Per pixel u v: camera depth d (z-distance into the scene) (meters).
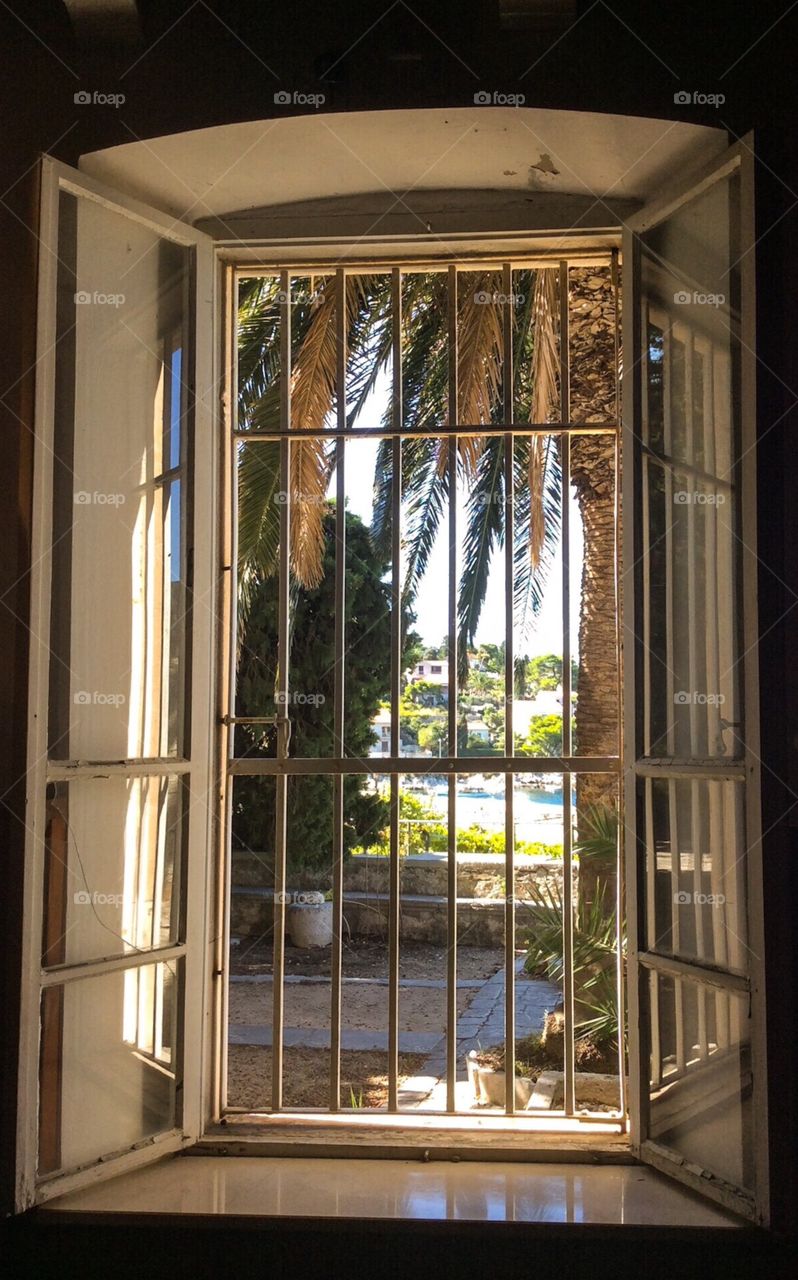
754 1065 2.46
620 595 3.22
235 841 10.35
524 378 7.66
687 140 2.83
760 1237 2.46
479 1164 2.92
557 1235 2.53
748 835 2.51
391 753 3.29
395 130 2.87
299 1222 2.58
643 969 2.89
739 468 2.60
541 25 2.79
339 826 3.28
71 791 2.76
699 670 2.77
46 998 2.67
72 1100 2.72
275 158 2.99
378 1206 2.64
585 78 2.77
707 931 2.70
